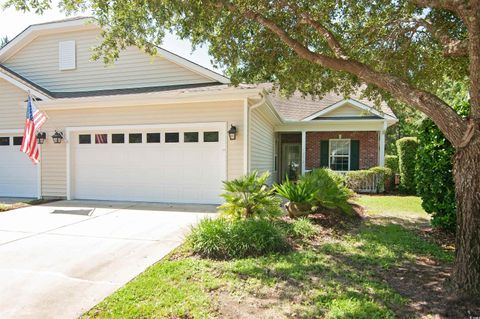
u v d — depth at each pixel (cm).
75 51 1152
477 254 333
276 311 313
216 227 502
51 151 1080
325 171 901
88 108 1036
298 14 538
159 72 1083
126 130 1014
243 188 629
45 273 415
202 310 312
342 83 741
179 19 554
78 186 1062
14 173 1133
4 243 553
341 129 1470
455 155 349
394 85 387
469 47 333
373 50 648
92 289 366
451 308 315
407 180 1352
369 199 1147
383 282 381
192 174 965
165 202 986
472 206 335
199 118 948
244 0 540
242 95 880
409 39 613
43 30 1154
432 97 357
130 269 429
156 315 303
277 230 524
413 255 484
